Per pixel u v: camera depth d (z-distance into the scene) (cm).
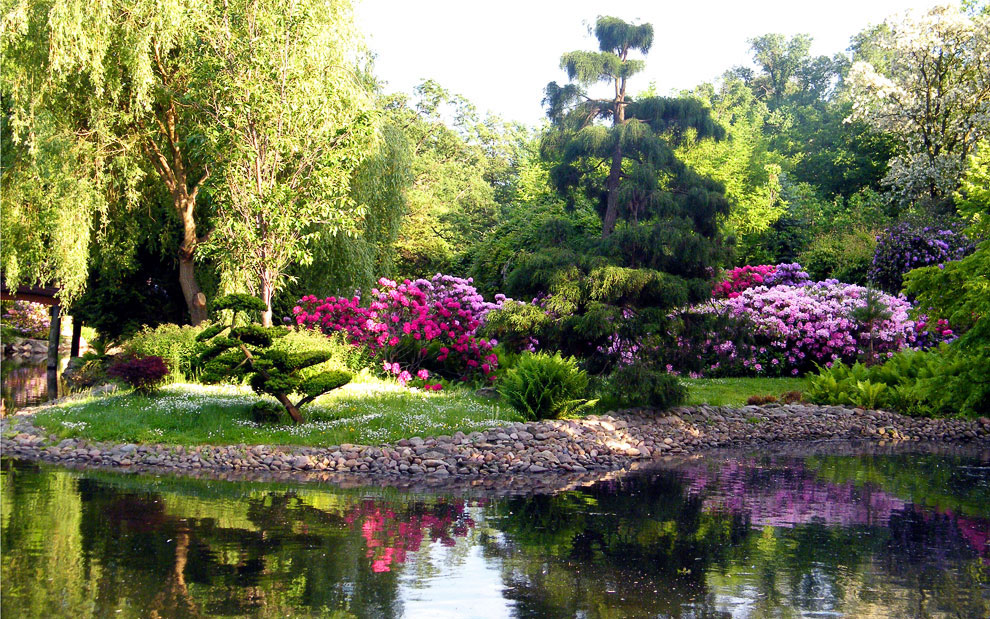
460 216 4369
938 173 3159
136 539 864
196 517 964
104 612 650
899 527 979
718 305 2034
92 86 1858
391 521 970
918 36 3198
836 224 3478
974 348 1261
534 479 1270
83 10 1702
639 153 1927
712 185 1878
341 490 1144
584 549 866
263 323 1814
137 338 1975
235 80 1739
